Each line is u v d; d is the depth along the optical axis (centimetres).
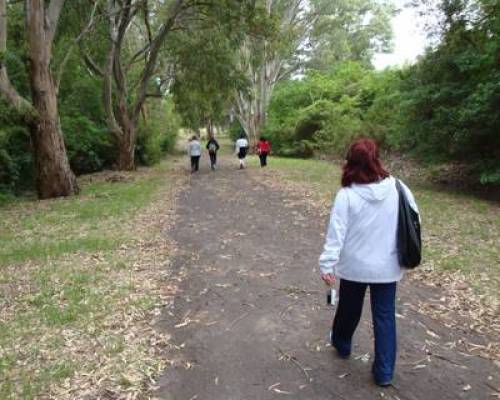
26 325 492
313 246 782
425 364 400
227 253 752
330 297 373
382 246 340
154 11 2178
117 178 1897
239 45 2042
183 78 2305
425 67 1439
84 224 1008
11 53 1702
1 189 1692
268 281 614
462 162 1452
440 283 588
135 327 484
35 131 1433
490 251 722
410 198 344
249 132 3838
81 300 558
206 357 423
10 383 382
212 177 1950
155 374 395
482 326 468
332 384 375
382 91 2730
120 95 2259
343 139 2523
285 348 434
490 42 1244
